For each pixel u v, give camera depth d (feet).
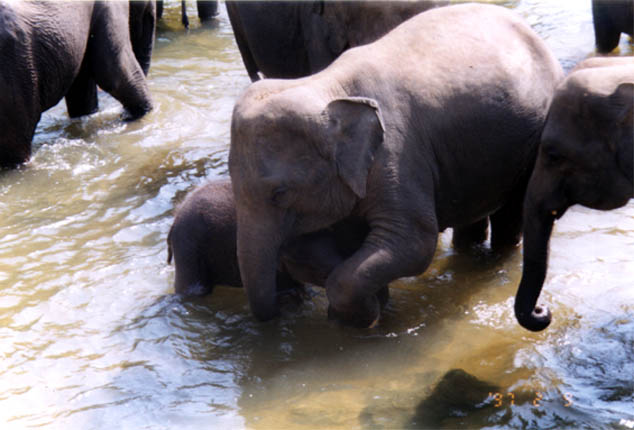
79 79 25.22
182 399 13.11
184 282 16.07
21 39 21.49
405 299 15.87
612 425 11.91
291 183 13.76
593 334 14.24
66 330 15.08
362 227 14.96
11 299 16.08
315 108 13.74
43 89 22.62
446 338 14.57
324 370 13.79
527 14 33.96
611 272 16.11
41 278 16.83
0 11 21.20
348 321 14.71
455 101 14.98
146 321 15.31
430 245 14.75
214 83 28.40
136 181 21.20
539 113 15.88
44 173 21.90
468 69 15.20
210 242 15.97
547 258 14.15
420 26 15.71
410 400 12.79
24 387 13.47
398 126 14.52
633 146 12.62
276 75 23.26
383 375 13.57
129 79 24.98
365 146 13.93
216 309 15.71
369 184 14.28
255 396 13.15
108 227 18.88
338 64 14.89
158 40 33.73
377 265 14.19
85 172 21.91
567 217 18.52
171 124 24.99
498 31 16.16
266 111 13.64
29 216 19.54
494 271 16.80
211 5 36.04
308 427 12.21
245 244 14.05
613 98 12.62
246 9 22.80
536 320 14.02
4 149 22.07
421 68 14.99
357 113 13.88
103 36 24.26
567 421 12.03
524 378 13.19
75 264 17.33
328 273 14.83
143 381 13.60
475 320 15.10
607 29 28.37
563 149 13.15
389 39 15.46
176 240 16.10
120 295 16.20
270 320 15.07
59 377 13.73
